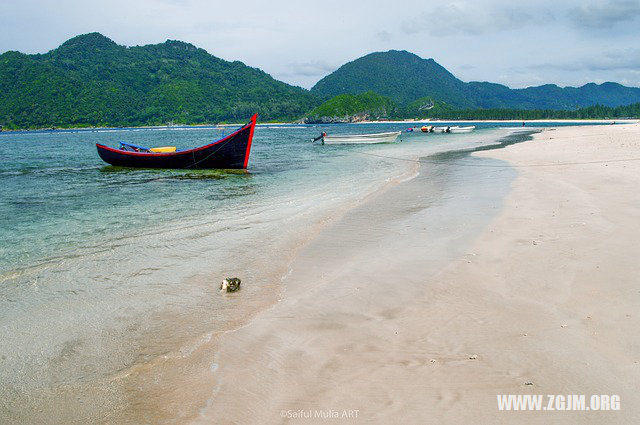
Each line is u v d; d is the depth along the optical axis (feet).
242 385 14.80
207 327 19.67
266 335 18.45
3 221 41.98
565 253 25.39
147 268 28.04
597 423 11.72
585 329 16.71
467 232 32.63
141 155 87.10
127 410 13.85
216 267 27.96
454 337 17.20
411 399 13.38
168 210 46.32
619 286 20.10
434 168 78.43
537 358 15.11
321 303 21.56
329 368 15.53
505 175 62.34
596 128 230.89
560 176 55.57
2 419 13.70
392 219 39.24
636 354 14.74
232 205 48.62
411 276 24.41
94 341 18.75
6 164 102.78
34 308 22.36
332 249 30.91
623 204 35.94
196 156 84.17
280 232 36.09
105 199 53.83
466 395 13.39
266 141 201.98
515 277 22.76
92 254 31.09
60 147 179.42
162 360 16.90
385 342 17.24
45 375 16.24
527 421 12.03
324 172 78.95
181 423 13.01
